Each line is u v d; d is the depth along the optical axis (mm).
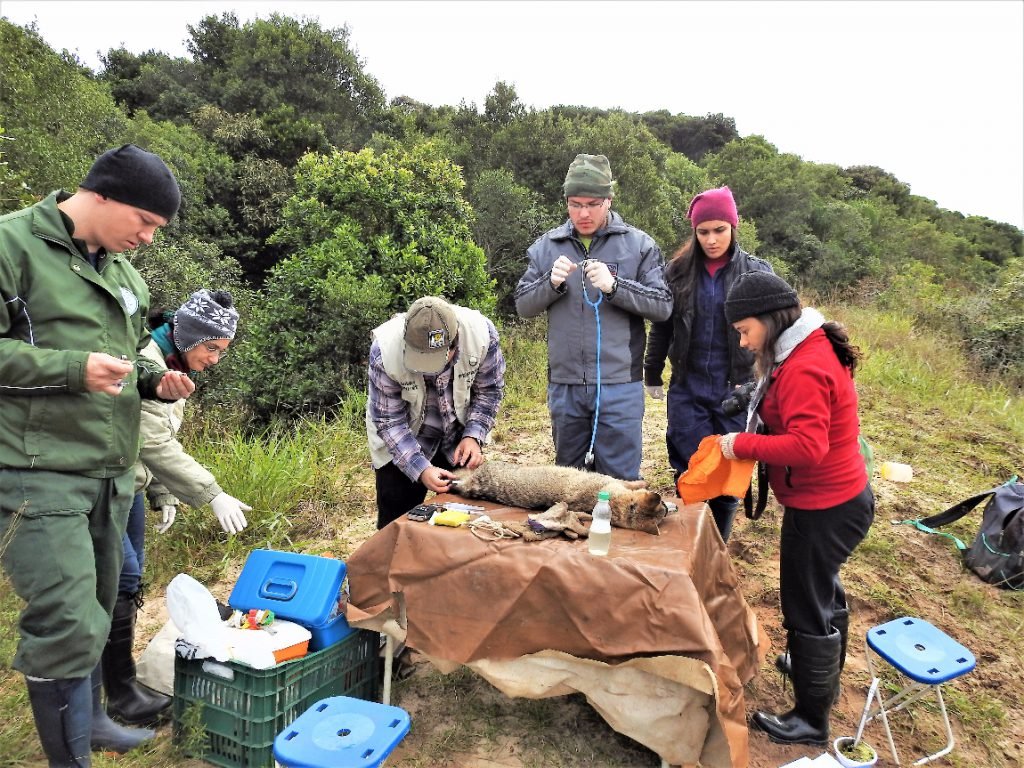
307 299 7746
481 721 2955
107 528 2471
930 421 7285
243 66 20047
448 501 3090
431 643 2602
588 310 3586
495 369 3369
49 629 2260
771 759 2766
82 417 2279
